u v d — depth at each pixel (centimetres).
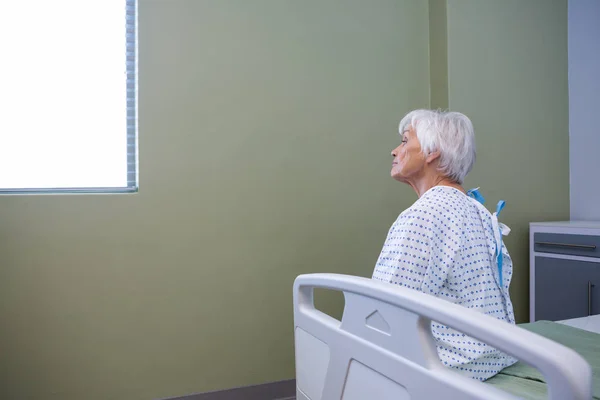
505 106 328
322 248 290
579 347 166
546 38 346
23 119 251
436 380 88
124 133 264
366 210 302
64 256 241
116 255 249
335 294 294
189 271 262
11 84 249
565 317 297
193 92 263
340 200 296
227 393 269
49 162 254
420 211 133
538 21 343
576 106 352
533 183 340
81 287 244
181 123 261
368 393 108
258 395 275
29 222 236
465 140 150
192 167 263
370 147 304
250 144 275
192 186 263
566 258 297
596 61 338
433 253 129
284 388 281
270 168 279
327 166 293
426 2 322
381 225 306
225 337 269
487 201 322
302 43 288
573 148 354
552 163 348
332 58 295
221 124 269
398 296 95
